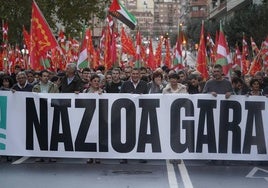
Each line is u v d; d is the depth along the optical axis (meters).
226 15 80.12
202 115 10.27
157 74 12.53
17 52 26.06
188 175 9.34
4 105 10.44
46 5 32.25
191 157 10.28
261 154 10.24
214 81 10.92
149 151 10.30
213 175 9.36
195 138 10.27
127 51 23.44
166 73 18.14
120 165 10.27
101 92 10.34
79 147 10.38
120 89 12.20
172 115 10.28
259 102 10.23
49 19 32.62
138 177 9.13
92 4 33.88
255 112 10.24
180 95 10.26
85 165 10.25
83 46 16.64
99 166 10.16
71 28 33.97
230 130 10.27
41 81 12.09
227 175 9.38
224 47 14.78
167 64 27.20
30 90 11.94
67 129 10.38
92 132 10.35
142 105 10.30
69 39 25.64
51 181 8.79
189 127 10.27
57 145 10.41
